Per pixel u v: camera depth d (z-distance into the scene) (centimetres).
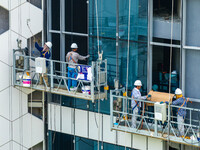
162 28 3003
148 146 3073
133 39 3109
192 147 2969
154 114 2927
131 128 2984
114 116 3175
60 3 3450
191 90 2962
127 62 3153
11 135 3581
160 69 3039
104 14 3219
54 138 3578
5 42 3478
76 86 3309
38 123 3669
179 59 2967
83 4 3328
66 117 3481
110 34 3206
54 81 3553
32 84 3444
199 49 2888
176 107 2972
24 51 3488
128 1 3097
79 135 3425
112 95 3012
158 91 3064
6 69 3500
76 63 3216
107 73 3253
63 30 3466
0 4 3441
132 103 2991
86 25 3331
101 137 3300
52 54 3556
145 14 3041
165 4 2973
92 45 3316
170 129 2917
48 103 3569
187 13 2906
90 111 3341
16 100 3569
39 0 3547
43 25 3559
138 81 2964
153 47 3052
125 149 3150
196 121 2923
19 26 3512
